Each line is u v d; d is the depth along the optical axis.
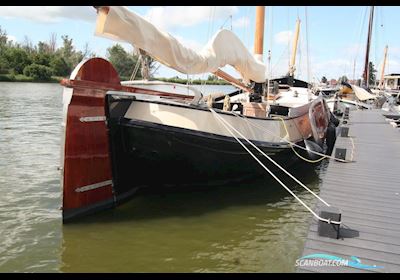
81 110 5.79
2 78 58.47
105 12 5.22
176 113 6.48
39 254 5.09
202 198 7.46
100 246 5.36
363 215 5.45
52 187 8.11
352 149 10.66
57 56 66.38
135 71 7.14
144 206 6.79
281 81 16.89
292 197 7.84
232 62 8.15
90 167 6.03
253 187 8.35
